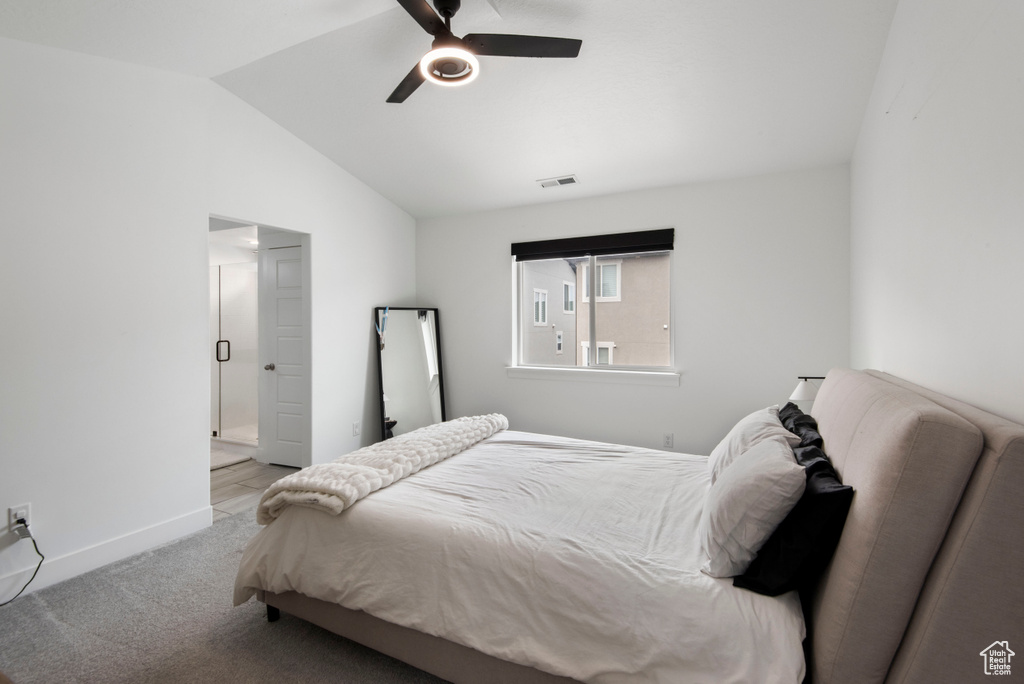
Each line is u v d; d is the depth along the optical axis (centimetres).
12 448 201
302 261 353
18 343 203
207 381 277
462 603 139
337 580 157
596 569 130
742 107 260
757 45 218
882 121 209
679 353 348
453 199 409
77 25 201
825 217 306
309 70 266
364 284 399
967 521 85
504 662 134
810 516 116
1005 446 82
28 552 205
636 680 116
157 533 250
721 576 127
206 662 162
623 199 367
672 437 352
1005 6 96
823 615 108
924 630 88
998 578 82
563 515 164
